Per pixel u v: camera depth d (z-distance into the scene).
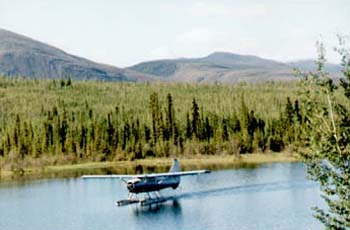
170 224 89.31
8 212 105.62
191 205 105.50
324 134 30.09
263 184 128.12
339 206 30.03
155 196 117.19
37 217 99.75
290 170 156.75
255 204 102.81
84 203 113.19
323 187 30.42
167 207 104.69
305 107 30.83
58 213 102.69
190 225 87.75
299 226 82.94
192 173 117.88
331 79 30.33
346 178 29.64
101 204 111.38
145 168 184.38
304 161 30.61
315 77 30.61
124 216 97.44
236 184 130.25
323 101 30.45
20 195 129.12
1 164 197.00
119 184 145.38
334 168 30.05
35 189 139.88
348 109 30.11
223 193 118.25
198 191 122.38
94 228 88.75
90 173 173.50
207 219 91.50
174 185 117.50
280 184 126.81
